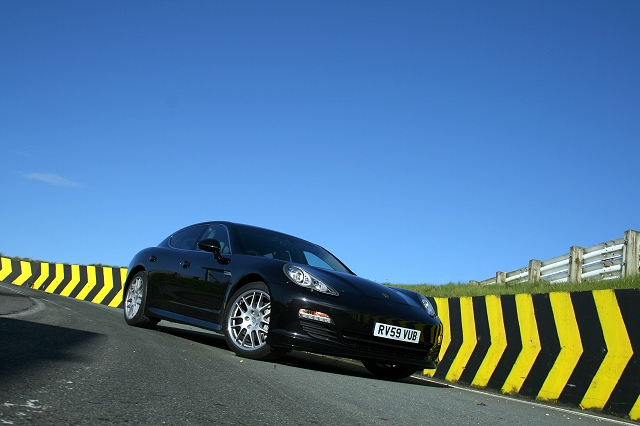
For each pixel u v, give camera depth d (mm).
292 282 4488
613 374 4238
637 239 8555
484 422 3109
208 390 2867
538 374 4773
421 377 5766
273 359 4668
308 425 2416
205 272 5336
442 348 5961
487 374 5250
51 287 13008
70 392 2412
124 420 2094
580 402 4363
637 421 3957
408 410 3129
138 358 3586
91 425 1977
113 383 2715
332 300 4379
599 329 4422
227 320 4809
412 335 4590
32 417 1972
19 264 14523
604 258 9141
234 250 5324
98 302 11453
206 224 6148
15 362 2881
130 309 6379
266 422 2365
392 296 4797
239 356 4633
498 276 12320
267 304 4594
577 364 4516
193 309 5355
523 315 5086
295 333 4324
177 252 6047
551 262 10375
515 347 5105
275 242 5676
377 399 3354
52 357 3170
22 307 6254
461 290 9320
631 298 4223
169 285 5809
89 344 3887
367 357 4383
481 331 5527
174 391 2729
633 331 4184
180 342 5016
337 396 3240
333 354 4305
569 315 4668
